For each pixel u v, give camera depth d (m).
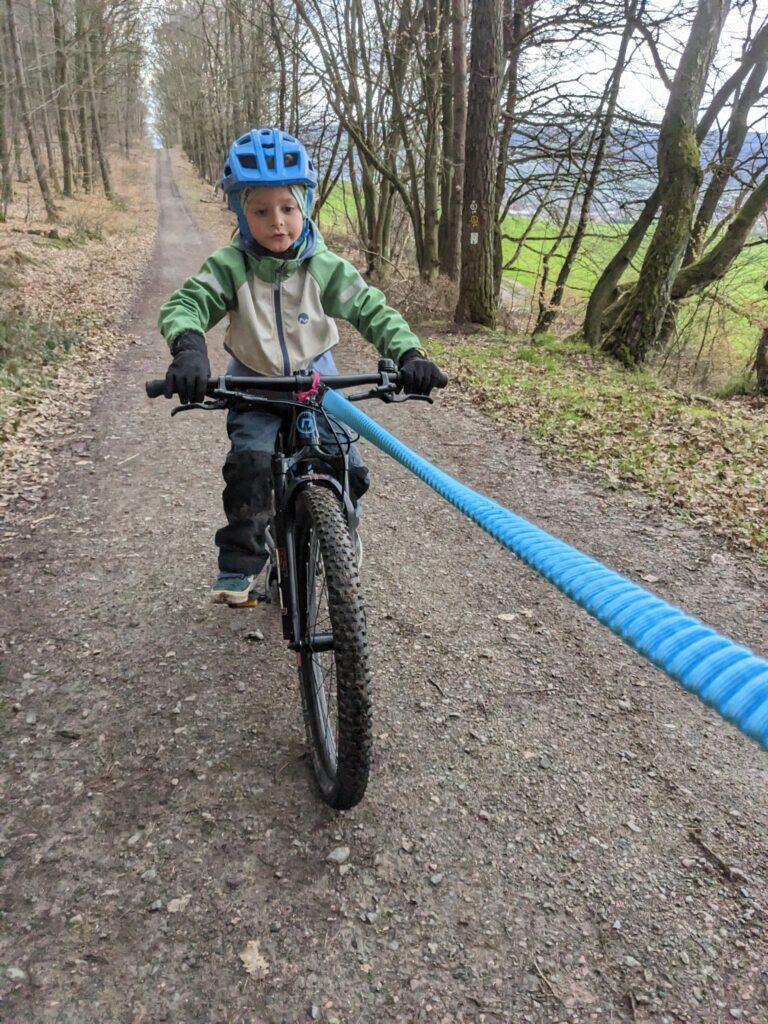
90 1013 1.89
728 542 4.94
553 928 2.15
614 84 14.73
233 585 2.89
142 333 12.37
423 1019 1.90
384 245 19.62
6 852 2.36
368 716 2.16
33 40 29.56
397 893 2.25
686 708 3.21
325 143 19.25
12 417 7.22
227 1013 1.90
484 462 6.51
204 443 6.74
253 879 2.28
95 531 4.84
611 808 2.62
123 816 2.51
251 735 2.91
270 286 2.77
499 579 4.32
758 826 2.57
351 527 2.86
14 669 3.33
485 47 12.52
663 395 10.04
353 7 16.38
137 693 3.17
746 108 15.80
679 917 2.20
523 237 18.17
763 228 15.20
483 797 2.63
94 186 42.06
